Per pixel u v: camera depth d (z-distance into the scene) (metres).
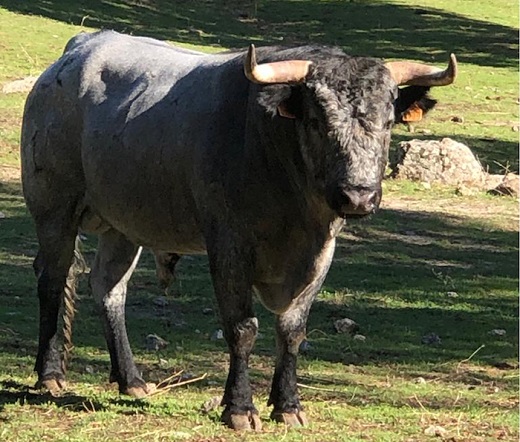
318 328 8.98
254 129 6.41
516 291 10.30
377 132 6.07
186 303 9.46
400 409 7.11
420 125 18.05
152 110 6.92
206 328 8.87
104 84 7.23
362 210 5.98
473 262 11.16
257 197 6.44
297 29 26.88
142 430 6.46
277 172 6.39
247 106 6.49
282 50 6.46
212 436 6.37
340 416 6.88
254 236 6.50
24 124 7.55
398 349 8.61
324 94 6.09
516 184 14.23
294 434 6.46
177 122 6.78
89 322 8.88
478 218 13.02
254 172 6.42
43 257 7.43
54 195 7.39
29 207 7.53
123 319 7.36
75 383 7.43
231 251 6.52
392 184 14.33
